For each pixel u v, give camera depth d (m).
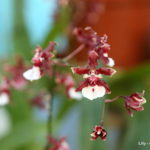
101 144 0.55
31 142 0.59
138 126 0.56
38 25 0.76
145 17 0.64
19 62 0.52
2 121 0.66
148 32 0.64
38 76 0.40
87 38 0.44
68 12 0.61
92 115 0.56
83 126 0.56
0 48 0.77
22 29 0.64
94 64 0.38
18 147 0.59
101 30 0.63
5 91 0.50
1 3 0.76
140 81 0.60
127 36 0.63
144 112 0.57
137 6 0.63
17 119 0.61
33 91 0.57
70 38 0.62
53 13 0.62
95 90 0.37
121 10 0.63
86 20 0.62
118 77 0.59
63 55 0.57
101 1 0.62
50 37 0.61
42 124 0.59
